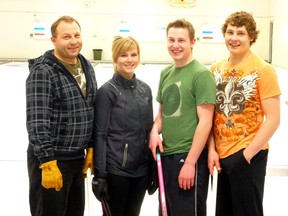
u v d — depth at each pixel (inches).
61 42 85.0
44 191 88.4
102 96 90.5
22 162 170.9
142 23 558.9
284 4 499.5
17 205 131.0
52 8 554.6
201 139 86.4
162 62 560.1
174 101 90.4
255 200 88.7
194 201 90.0
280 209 129.3
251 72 85.5
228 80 88.7
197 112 88.0
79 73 90.0
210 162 90.3
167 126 92.2
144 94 95.3
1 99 297.1
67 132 87.0
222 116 89.4
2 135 210.2
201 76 86.3
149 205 129.7
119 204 93.7
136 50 90.8
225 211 95.5
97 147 89.5
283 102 301.3
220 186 93.7
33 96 82.3
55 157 86.9
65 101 85.2
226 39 88.0
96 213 120.9
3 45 562.3
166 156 92.4
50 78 83.4
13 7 551.8
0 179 152.3
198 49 562.9
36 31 556.7
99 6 555.8
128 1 554.3
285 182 150.7
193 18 557.3
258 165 88.1
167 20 558.9
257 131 87.2
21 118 245.1
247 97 85.7
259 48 567.8
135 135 92.1
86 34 562.3
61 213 89.9
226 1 552.7
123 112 90.8
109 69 472.7
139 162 93.6
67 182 89.4
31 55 565.3
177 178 90.7
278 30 526.0
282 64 514.3
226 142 89.1
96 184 88.1
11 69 466.0
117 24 559.8
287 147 194.9
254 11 556.7
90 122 89.7
